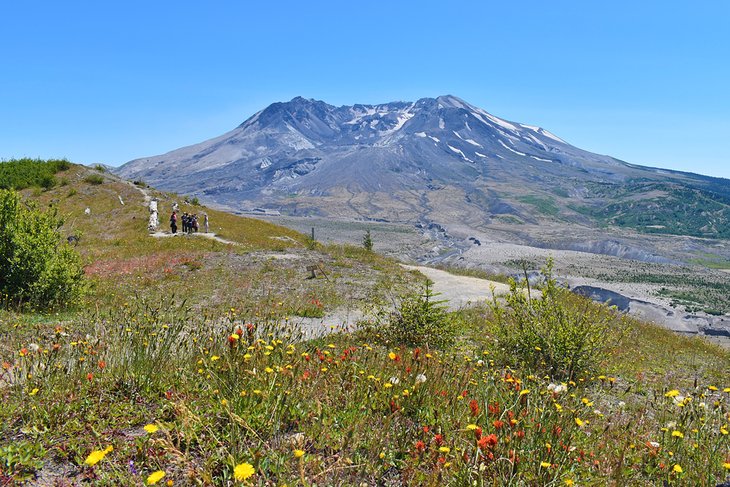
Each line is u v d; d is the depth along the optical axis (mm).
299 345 6930
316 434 4098
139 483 3273
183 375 5254
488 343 11055
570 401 5438
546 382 7254
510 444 3697
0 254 13992
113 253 31250
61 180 57062
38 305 14094
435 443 3832
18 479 3303
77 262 15820
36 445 3688
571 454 3961
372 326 12664
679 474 4059
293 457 3574
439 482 3451
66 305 14711
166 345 5938
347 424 4297
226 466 3482
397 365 5844
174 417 4332
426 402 4918
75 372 5078
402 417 4598
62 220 16219
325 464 3660
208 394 4699
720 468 4363
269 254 31000
